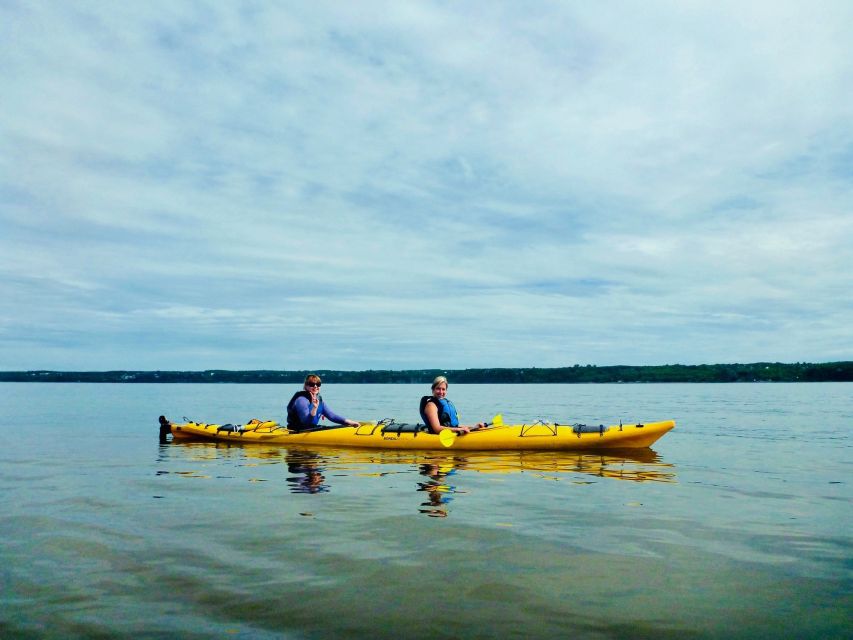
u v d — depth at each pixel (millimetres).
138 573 3924
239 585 3707
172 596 3539
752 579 3799
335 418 11992
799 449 10461
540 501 6109
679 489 6785
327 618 3244
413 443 10484
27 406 28203
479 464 8773
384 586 3691
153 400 35562
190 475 7887
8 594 3574
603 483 7168
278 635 3047
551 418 18781
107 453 10344
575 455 9688
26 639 3004
